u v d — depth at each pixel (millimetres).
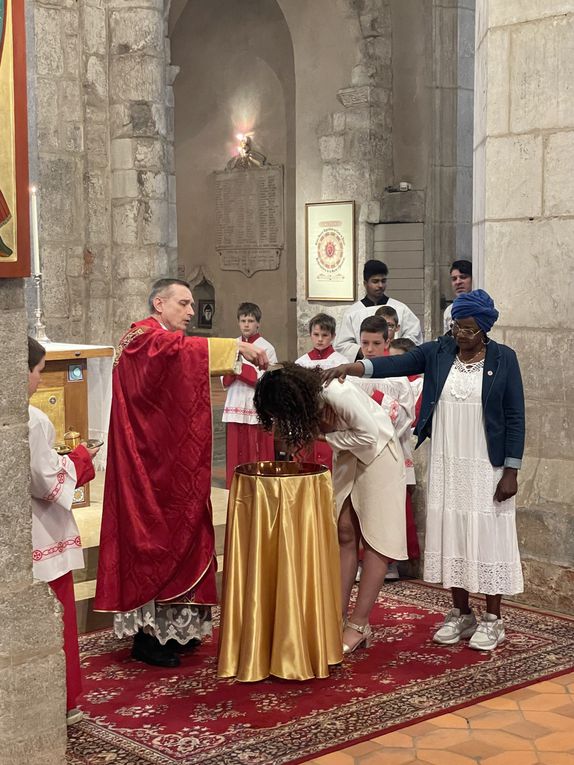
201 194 17188
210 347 4215
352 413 4223
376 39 12086
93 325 8836
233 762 3346
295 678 4004
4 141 2865
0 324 2957
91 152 8750
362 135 12180
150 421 4277
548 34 5012
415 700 3879
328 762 3352
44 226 8453
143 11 8703
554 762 3365
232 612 4125
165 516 4266
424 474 5633
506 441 4371
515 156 5176
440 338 4613
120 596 4305
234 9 16172
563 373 5062
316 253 12734
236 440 7133
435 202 11969
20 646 3027
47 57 8398
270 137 16031
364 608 4441
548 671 4199
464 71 11953
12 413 3006
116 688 4055
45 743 3092
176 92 17312
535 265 5137
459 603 4621
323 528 4129
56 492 3562
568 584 5012
